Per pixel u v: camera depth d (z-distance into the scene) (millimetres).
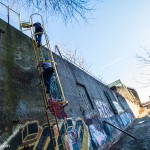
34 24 7094
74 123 8672
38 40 6879
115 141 13383
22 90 6293
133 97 39594
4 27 6930
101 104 15203
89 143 9359
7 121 5102
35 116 6281
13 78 6137
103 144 11094
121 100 26297
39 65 6328
